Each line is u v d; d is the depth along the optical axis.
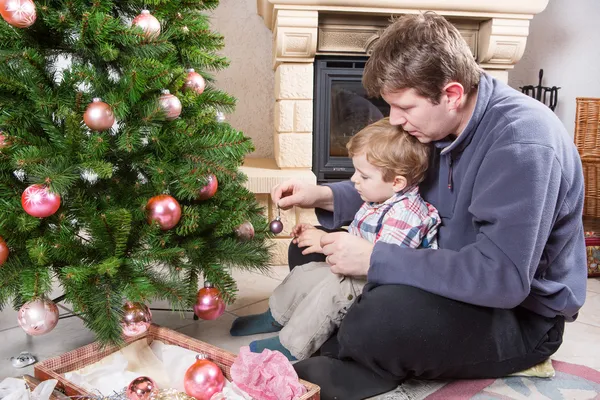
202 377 1.03
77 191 1.16
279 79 2.14
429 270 1.03
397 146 1.21
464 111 1.13
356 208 1.48
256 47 2.57
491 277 1.00
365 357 1.06
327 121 2.23
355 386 1.09
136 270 1.14
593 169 2.26
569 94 2.81
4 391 0.94
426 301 1.03
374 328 1.03
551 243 1.11
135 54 1.17
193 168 1.21
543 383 1.19
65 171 1.06
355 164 1.29
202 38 1.34
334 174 2.29
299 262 1.47
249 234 1.39
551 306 1.12
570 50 2.78
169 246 1.24
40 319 1.07
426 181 1.30
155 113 1.13
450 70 1.03
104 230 1.11
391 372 1.08
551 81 2.81
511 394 1.14
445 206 1.24
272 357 1.05
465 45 1.07
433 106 1.06
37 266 1.11
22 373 1.25
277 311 1.38
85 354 1.14
